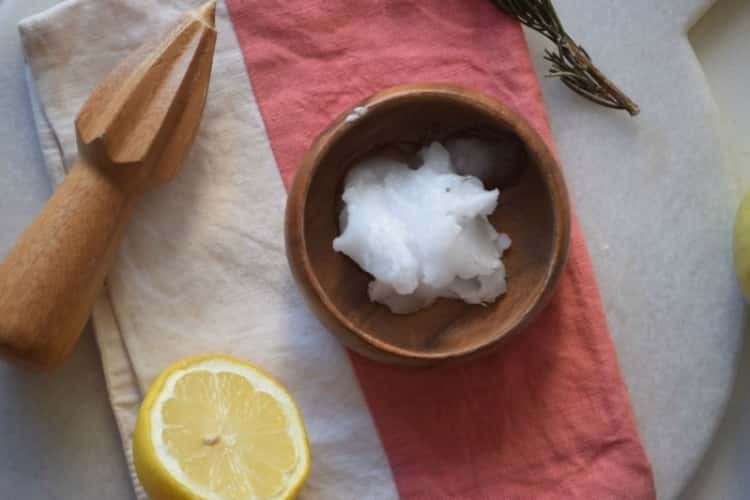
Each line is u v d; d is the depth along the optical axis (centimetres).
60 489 53
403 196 51
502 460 53
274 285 53
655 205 54
